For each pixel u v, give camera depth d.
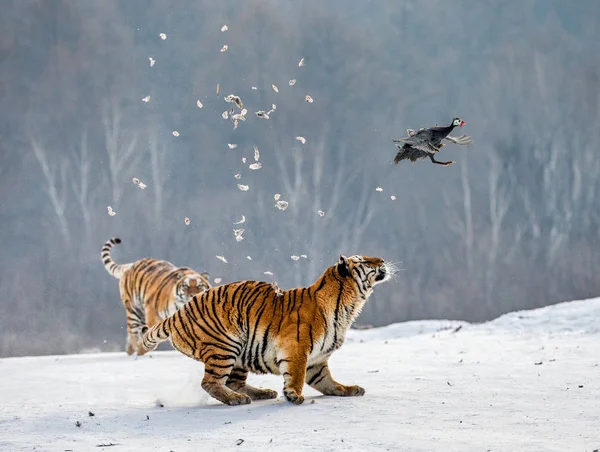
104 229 157.50
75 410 28.06
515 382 32.22
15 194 167.38
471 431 23.91
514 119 198.00
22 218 160.25
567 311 56.12
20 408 28.77
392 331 61.22
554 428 24.23
